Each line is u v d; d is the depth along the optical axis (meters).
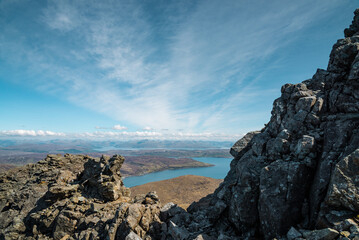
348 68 21.19
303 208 16.88
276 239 15.35
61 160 44.97
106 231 22.62
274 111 26.69
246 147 31.03
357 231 11.22
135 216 23.17
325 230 12.43
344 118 17.77
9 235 27.42
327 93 21.50
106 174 34.47
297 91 23.84
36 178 39.50
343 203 13.27
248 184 20.55
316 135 19.12
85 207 29.45
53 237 25.78
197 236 19.22
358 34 24.72
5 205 33.78
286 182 17.98
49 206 30.91
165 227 23.56
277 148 21.30
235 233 20.59
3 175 40.25
